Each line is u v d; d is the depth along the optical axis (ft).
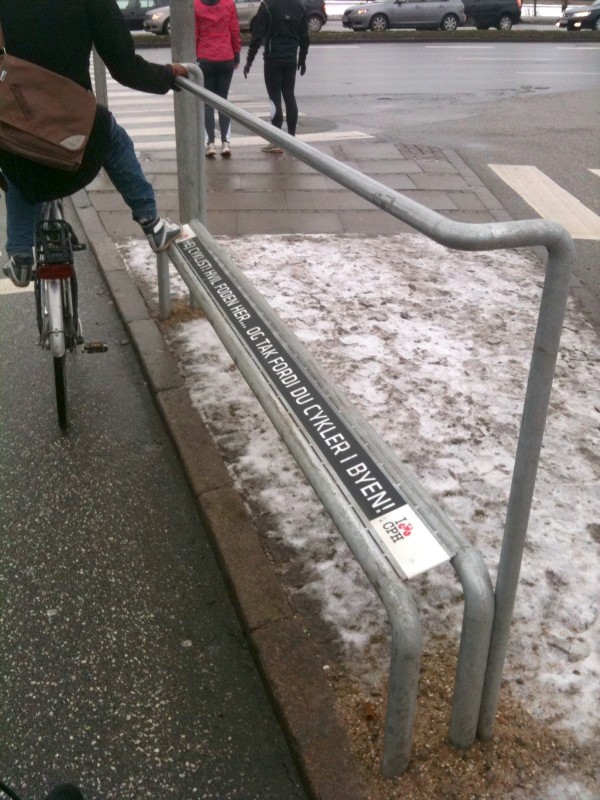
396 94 47.03
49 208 12.60
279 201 24.62
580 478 11.44
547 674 8.32
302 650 8.64
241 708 8.34
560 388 13.89
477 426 12.67
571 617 9.04
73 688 8.50
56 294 11.98
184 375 14.02
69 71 10.65
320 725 7.79
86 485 11.64
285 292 17.38
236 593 9.39
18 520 10.91
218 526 10.37
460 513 10.73
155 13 75.92
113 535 10.70
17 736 7.97
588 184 27.99
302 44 30.12
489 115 40.60
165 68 12.07
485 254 20.24
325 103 43.75
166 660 8.87
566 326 16.47
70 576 9.99
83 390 14.06
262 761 7.80
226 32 28.78
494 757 7.41
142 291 17.37
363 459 7.39
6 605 9.52
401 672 6.41
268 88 30.50
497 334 15.88
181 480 11.83
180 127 13.61
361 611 9.20
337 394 8.40
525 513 6.25
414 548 6.46
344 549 10.11
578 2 135.64
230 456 11.87
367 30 83.56
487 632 6.53
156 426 13.12
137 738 7.99
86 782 7.55
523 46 75.97
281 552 10.07
